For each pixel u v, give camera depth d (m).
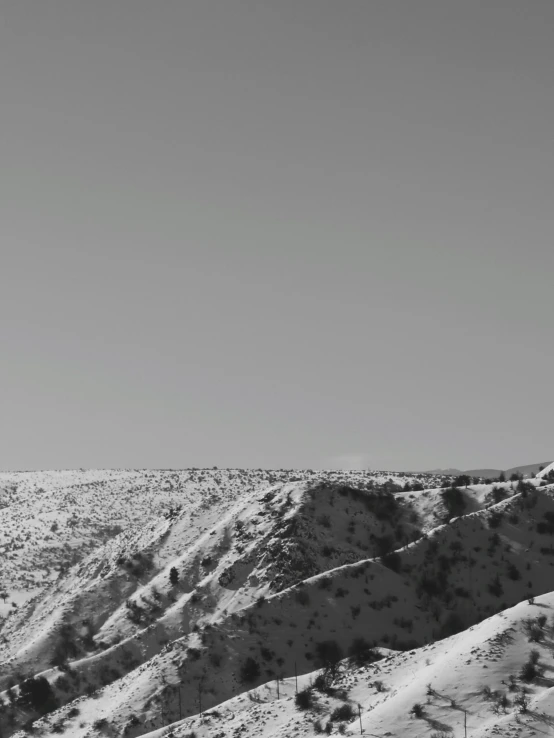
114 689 121.19
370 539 155.88
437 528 145.25
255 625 126.31
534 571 136.75
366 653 99.69
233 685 116.50
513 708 73.81
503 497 158.75
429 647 91.81
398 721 76.25
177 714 111.62
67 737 112.19
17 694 132.38
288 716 87.69
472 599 132.38
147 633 142.62
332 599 131.12
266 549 154.38
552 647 81.12
